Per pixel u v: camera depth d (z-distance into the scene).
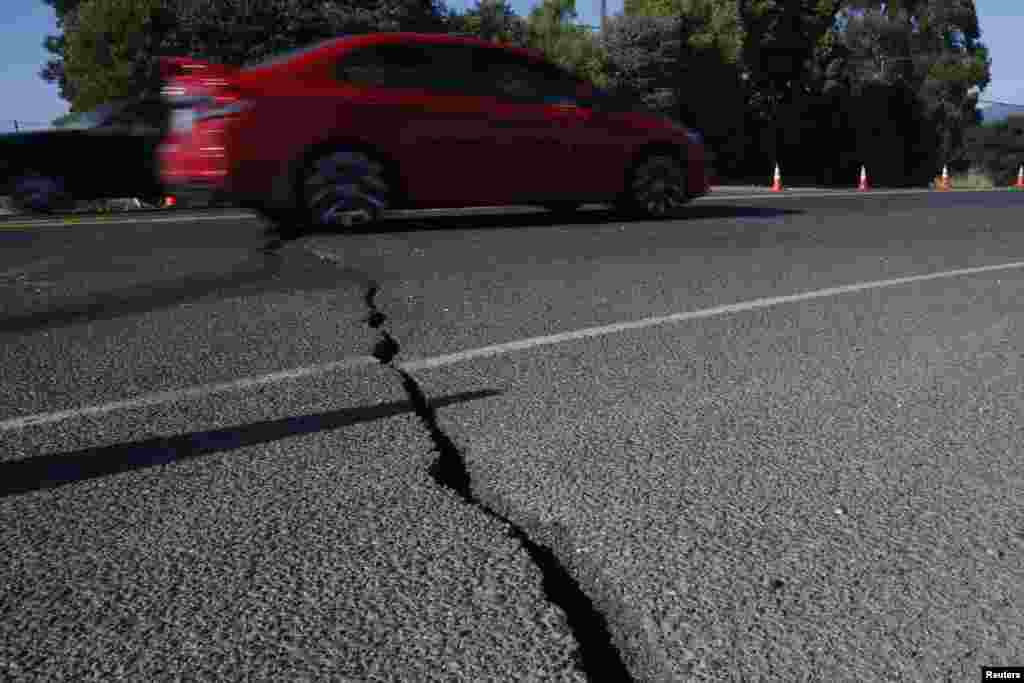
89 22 19.50
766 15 31.03
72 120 9.41
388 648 1.19
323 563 1.42
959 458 1.86
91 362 2.66
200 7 17.75
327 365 2.61
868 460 1.85
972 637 1.21
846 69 34.75
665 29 24.38
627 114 6.53
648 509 1.62
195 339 2.95
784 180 33.84
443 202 5.93
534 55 6.21
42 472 1.81
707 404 2.23
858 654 1.18
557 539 1.51
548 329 3.08
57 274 4.27
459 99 5.88
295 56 5.62
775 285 3.95
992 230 6.45
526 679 1.13
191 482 1.75
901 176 36.44
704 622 1.25
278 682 1.13
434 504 1.64
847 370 2.55
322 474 1.79
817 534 1.51
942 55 42.28
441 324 3.18
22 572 1.41
